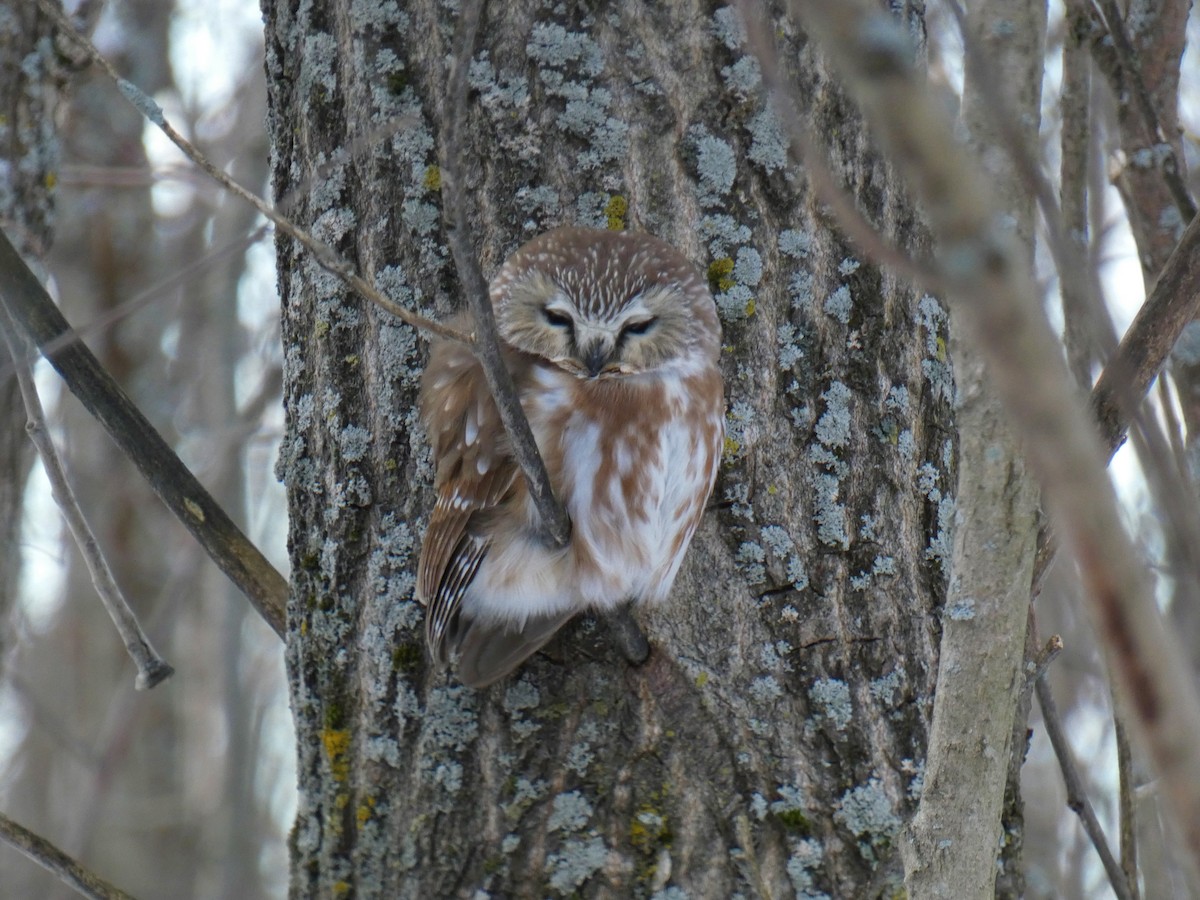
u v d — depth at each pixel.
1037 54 5.44
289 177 8.27
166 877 19.53
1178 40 8.61
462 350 7.87
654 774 7.41
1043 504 6.57
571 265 7.85
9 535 12.32
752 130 7.77
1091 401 6.12
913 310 7.96
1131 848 7.44
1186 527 4.26
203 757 20.23
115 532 19.95
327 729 7.86
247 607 16.88
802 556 7.62
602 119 7.72
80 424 20.14
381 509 7.84
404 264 7.85
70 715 20.27
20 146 11.55
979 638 5.56
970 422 5.62
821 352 7.77
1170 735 3.11
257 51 18.53
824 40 3.10
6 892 19.91
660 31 7.73
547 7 7.73
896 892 7.25
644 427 7.91
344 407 7.94
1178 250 6.15
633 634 7.48
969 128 5.44
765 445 7.71
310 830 7.88
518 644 7.59
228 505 18.55
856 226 3.95
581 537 7.72
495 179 7.77
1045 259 12.09
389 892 7.59
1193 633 6.37
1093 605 3.12
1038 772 16.92
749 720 7.45
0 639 12.39
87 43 5.37
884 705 7.50
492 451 7.87
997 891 7.43
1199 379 8.26
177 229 20.33
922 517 7.86
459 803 7.52
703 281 7.77
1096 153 10.74
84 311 19.88
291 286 8.24
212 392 18.72
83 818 15.66
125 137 19.20
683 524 7.63
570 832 7.37
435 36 7.77
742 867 7.27
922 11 8.05
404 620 7.71
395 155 7.82
